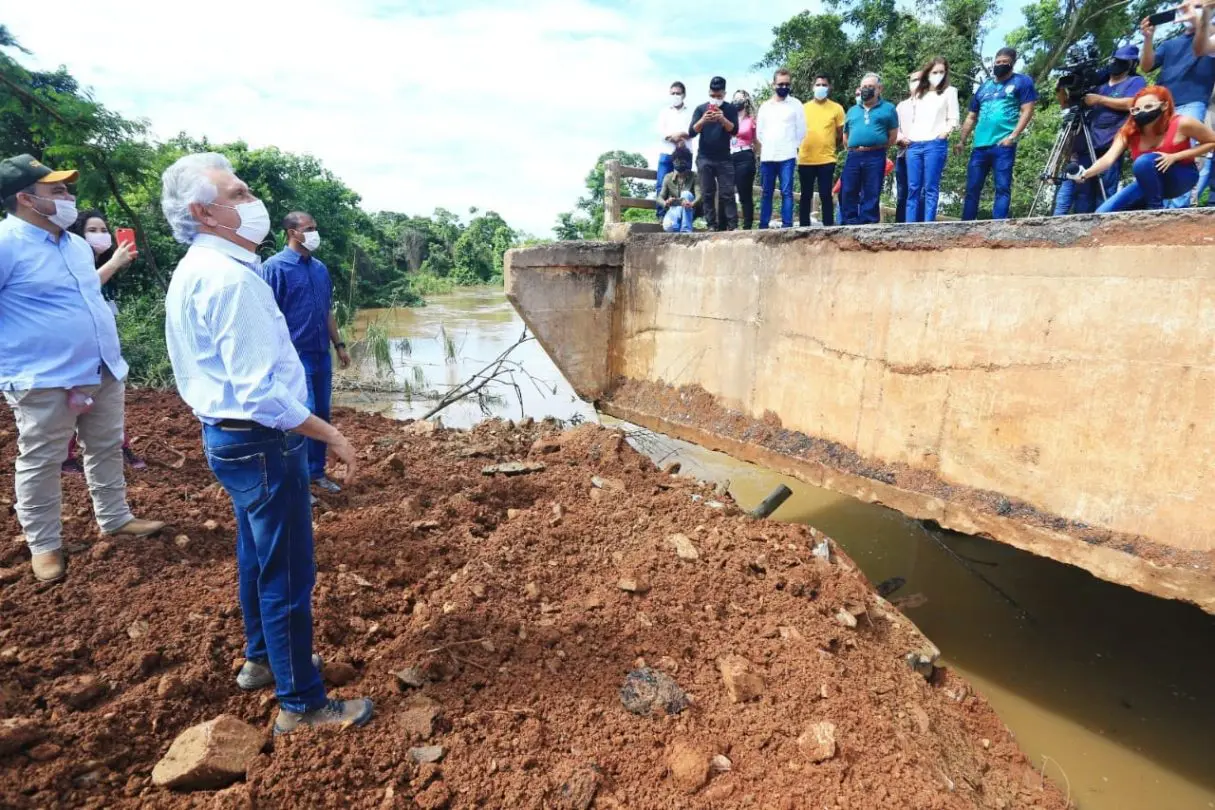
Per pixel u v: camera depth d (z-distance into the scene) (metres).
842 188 6.16
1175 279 2.70
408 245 45.16
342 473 5.26
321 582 3.44
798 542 4.48
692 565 4.01
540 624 3.37
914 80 5.68
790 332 4.36
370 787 2.37
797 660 3.25
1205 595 2.69
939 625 4.72
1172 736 3.64
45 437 3.13
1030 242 3.12
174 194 2.13
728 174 6.44
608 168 6.90
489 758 2.53
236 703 2.68
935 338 3.55
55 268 3.09
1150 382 2.81
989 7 17.19
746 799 2.53
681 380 5.31
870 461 3.95
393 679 2.86
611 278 5.86
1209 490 2.69
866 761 2.74
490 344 15.23
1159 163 3.79
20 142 8.60
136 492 4.33
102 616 3.03
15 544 3.49
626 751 2.68
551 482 5.16
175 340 2.20
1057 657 4.35
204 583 3.37
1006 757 3.27
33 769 2.21
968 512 3.45
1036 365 3.17
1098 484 3.01
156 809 2.20
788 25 18.47
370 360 13.02
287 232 4.32
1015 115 5.21
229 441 2.18
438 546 4.02
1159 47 4.83
